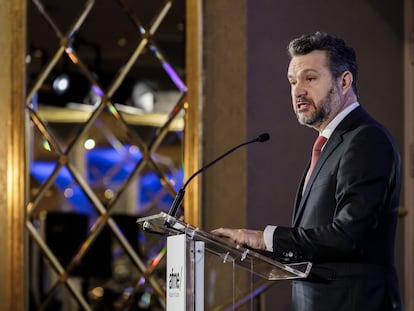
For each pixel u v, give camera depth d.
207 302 9.40
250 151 10.56
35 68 10.51
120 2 10.57
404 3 11.19
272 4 10.79
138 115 10.52
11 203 10.32
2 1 10.49
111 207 10.43
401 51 11.15
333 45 6.93
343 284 6.45
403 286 11.01
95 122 10.48
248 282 9.80
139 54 10.55
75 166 10.45
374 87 11.07
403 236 11.07
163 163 10.49
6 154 10.37
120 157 10.48
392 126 11.09
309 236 6.39
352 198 6.39
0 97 10.43
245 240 6.52
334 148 6.71
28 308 10.36
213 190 10.48
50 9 10.53
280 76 10.71
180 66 10.57
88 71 10.51
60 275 10.38
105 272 10.41
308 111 6.92
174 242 6.03
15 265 10.30
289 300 10.36
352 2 11.03
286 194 10.60
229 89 10.59
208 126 10.55
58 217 10.43
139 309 10.37
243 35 10.65
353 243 6.31
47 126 10.45
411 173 11.08
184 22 10.59
